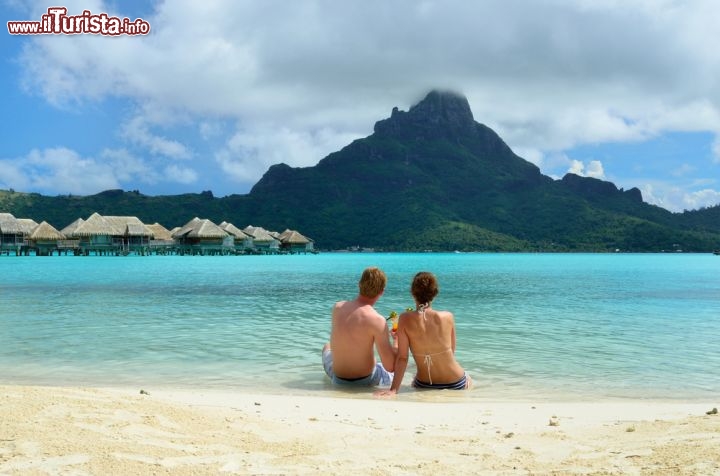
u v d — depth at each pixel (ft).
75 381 22.54
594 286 85.05
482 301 59.77
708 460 11.03
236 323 41.14
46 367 25.34
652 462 11.31
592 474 10.80
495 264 211.41
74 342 32.27
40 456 11.03
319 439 13.51
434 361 21.68
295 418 15.84
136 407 15.01
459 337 35.09
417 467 11.46
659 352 29.91
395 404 18.56
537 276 118.52
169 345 31.48
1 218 256.93
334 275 118.52
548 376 24.12
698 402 19.76
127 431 12.87
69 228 265.54
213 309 50.80
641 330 38.22
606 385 22.43
